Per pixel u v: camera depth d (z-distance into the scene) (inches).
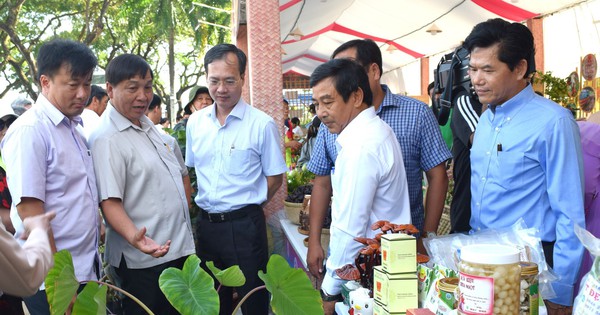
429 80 692.1
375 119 96.3
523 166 89.9
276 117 209.8
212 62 139.9
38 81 112.1
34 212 105.3
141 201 124.0
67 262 73.0
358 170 90.0
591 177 103.8
